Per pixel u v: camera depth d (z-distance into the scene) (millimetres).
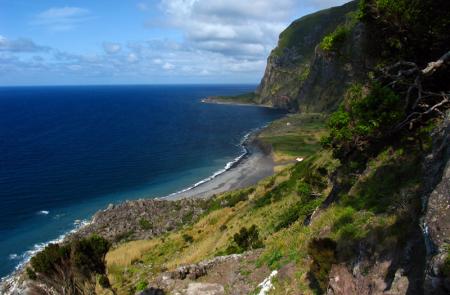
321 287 13836
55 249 19016
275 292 16328
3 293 41625
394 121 14641
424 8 15641
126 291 29609
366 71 17000
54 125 196375
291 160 105250
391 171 16594
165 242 49625
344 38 16500
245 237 29922
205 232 49000
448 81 16547
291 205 35781
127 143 143750
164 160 116125
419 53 16844
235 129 177750
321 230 17938
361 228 14070
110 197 82625
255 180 90188
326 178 34000
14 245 58625
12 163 110688
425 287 8023
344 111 18156
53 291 18750
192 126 188375
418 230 10797
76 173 101250
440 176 9625
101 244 19656
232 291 19312
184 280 22031
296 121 179875
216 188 86438
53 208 75438
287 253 19047
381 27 16625
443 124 11188
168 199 79875
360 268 12109
